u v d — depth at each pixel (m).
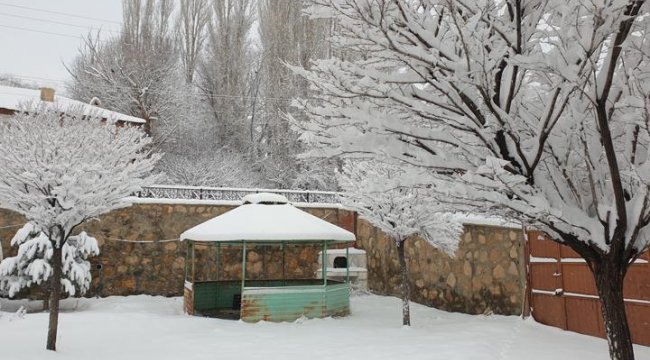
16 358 6.46
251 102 29.83
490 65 3.31
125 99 25.92
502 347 7.25
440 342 7.73
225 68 29.19
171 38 29.53
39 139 6.92
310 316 10.72
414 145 3.91
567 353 6.83
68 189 6.96
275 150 25.78
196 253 14.66
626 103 3.21
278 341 8.24
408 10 3.35
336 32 3.87
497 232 10.65
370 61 3.81
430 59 3.32
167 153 25.48
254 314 10.33
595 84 3.22
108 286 13.80
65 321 9.60
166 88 26.61
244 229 10.78
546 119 3.41
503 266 10.41
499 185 3.38
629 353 3.69
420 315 11.48
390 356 6.97
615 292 3.76
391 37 3.35
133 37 27.42
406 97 3.64
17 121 7.51
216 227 11.05
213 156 25.00
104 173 7.30
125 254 14.12
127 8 27.66
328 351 7.44
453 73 3.43
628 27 3.10
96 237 13.84
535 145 3.62
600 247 3.70
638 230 3.53
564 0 3.34
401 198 9.52
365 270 16.20
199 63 30.78
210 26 30.28
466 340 7.76
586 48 2.99
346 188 10.74
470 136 3.83
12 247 12.92
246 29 29.98
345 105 3.82
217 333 8.93
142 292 14.14
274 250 15.62
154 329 9.20
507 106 3.55
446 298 12.30
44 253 11.89
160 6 28.58
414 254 13.91
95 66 27.91
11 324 9.16
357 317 11.18
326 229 11.30
